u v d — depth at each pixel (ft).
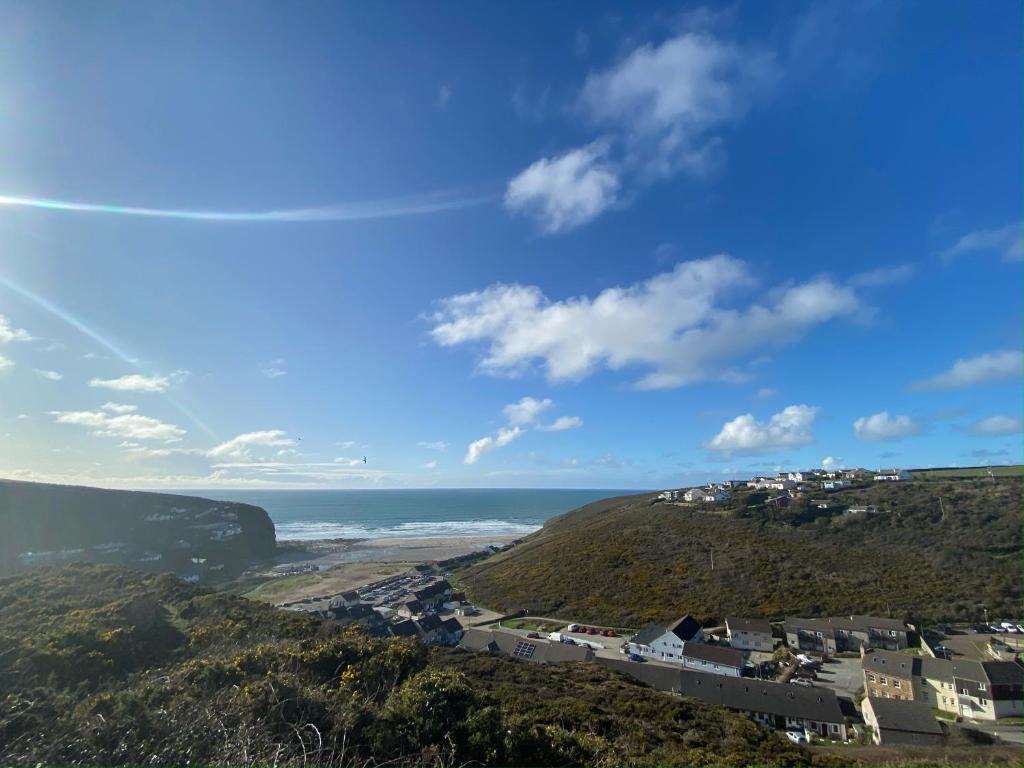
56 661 40.04
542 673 71.31
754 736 52.75
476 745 27.02
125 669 42.98
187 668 35.68
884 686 104.42
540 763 27.40
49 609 60.18
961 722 91.15
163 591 71.51
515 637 137.18
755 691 98.68
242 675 34.09
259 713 25.54
